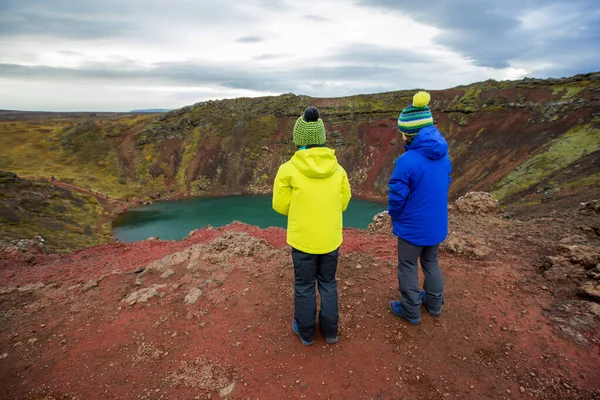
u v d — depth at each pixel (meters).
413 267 3.33
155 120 87.75
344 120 81.19
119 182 68.56
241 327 3.61
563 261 4.29
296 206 2.84
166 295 4.40
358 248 5.90
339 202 2.93
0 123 83.62
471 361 2.95
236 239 6.28
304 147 2.83
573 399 2.46
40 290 4.95
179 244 7.85
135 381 2.98
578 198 18.83
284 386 2.81
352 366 2.97
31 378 3.06
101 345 3.49
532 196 34.50
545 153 45.34
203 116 85.75
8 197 39.06
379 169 69.19
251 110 87.12
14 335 3.70
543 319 3.35
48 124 90.44
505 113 62.69
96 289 4.81
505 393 2.61
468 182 51.53
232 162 75.44
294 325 3.42
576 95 56.59
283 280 4.55
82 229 39.44
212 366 3.09
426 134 2.96
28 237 31.30
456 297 3.90
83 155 75.25
